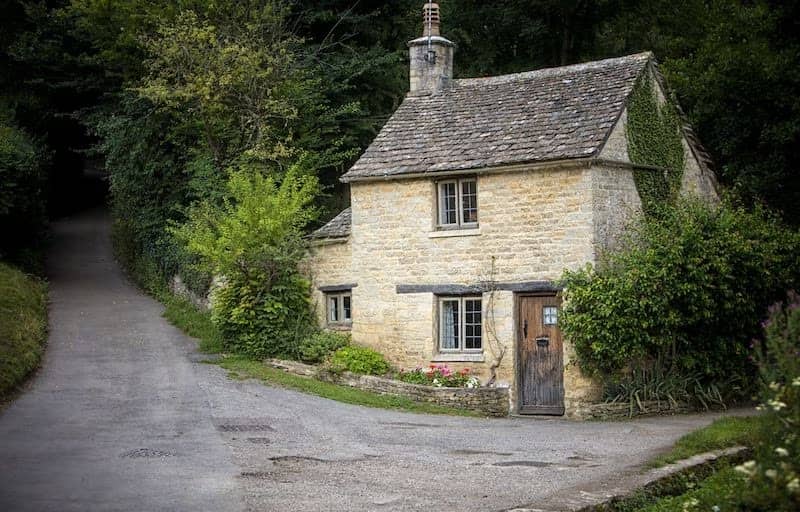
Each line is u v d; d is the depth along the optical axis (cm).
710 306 1889
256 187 2367
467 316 2148
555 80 2286
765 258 1958
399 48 3556
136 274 3139
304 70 3088
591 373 1934
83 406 1672
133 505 1035
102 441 1399
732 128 2483
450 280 2144
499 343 2073
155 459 1285
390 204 2231
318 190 2644
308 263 2378
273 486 1139
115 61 3072
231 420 1614
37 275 3005
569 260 1992
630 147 2097
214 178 2630
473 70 3550
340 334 2283
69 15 3278
